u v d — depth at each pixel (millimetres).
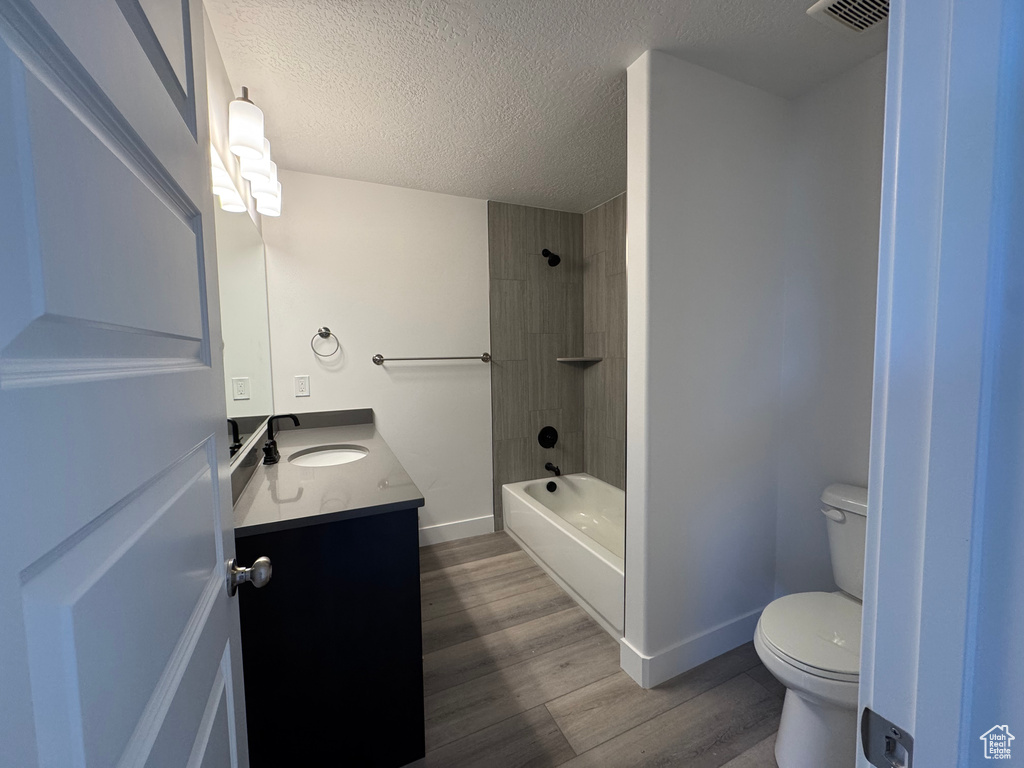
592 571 1908
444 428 2699
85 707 322
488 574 2342
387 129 1832
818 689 1098
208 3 1147
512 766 1232
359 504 1166
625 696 1488
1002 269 266
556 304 2957
